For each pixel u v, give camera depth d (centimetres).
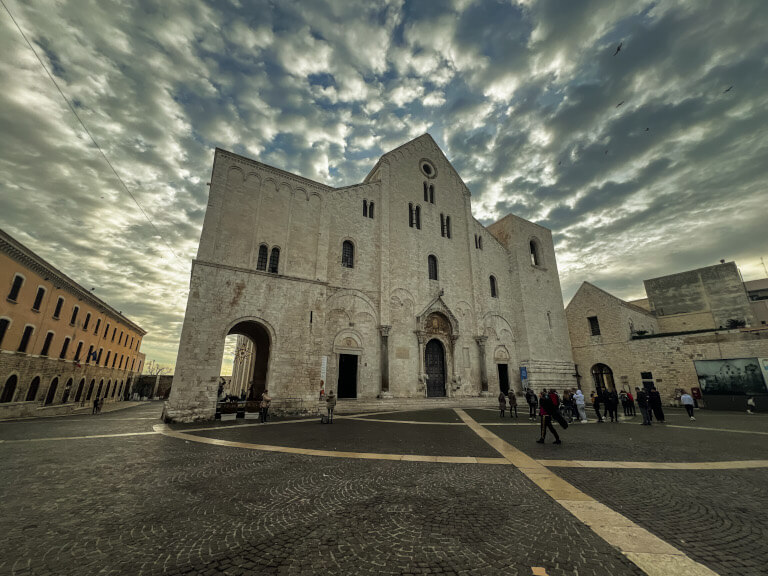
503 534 439
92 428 1542
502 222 3784
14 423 1855
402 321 2684
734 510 515
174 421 1625
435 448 1006
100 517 515
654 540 416
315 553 400
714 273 3669
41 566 372
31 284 2836
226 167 2092
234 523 491
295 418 1809
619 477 695
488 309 3219
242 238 2041
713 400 2528
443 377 2808
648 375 2986
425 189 3225
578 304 3631
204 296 1830
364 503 564
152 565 375
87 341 3978
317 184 2423
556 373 3300
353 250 2603
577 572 346
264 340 2627
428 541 425
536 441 1116
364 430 1373
